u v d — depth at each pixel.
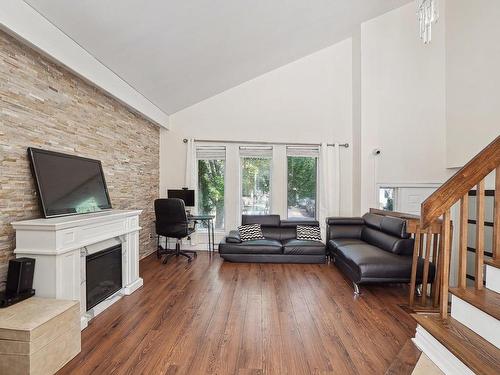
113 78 3.42
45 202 2.47
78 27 2.50
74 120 3.04
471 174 1.76
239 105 5.55
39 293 2.17
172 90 4.52
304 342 2.21
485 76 4.35
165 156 5.52
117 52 3.03
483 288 1.75
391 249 3.53
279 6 3.42
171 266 4.35
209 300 3.03
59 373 1.84
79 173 3.01
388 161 5.34
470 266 4.66
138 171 4.60
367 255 3.35
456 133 5.02
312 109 5.60
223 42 3.68
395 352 2.08
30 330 1.65
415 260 2.92
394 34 5.30
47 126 2.65
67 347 1.94
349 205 5.66
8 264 2.15
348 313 2.74
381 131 5.32
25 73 2.39
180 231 4.46
